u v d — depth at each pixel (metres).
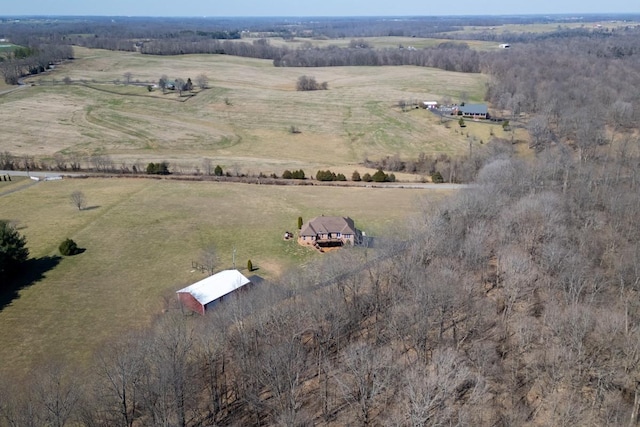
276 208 110.38
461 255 71.00
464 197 86.12
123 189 121.94
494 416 47.78
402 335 57.09
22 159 145.25
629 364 50.62
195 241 92.81
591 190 96.94
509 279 62.66
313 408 50.59
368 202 114.69
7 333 65.19
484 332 58.75
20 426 42.31
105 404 47.12
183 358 51.81
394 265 68.62
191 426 49.06
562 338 53.69
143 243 91.62
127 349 52.28
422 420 41.88
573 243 73.31
